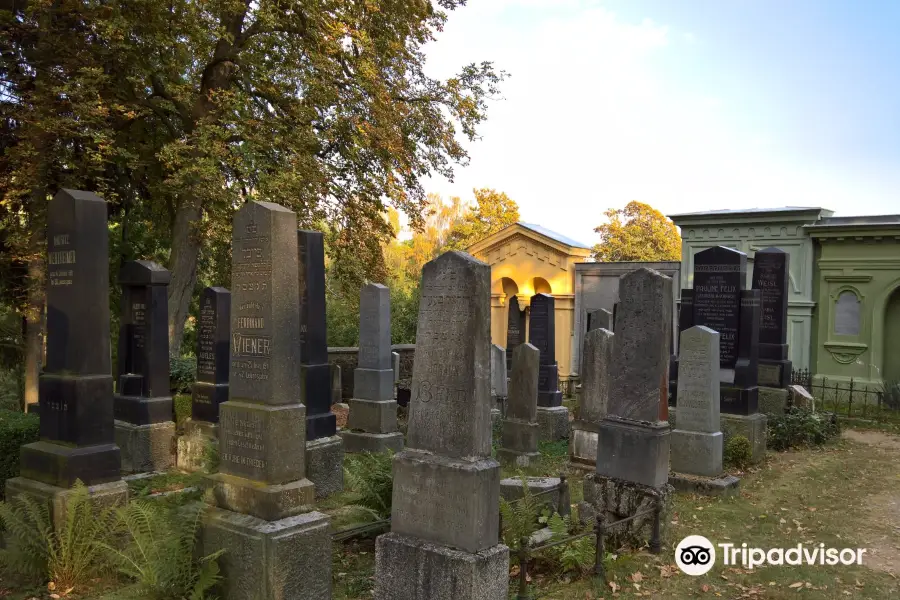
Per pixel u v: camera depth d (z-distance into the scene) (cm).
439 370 592
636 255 4728
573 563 700
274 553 558
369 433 1295
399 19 1920
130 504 656
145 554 566
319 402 1055
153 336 1144
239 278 639
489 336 580
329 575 607
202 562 584
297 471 616
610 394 863
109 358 760
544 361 1614
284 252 614
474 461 561
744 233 2253
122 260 2147
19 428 885
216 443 980
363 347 1336
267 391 604
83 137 1528
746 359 1292
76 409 722
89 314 740
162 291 1160
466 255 589
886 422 1658
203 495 629
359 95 1812
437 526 573
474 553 548
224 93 1658
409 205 2042
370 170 1991
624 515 805
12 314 1795
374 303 1320
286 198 1670
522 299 2955
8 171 1499
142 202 2144
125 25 1541
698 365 1076
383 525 780
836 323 2073
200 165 1573
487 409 578
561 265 2825
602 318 1773
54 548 662
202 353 1198
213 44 1741
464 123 2144
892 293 1997
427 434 597
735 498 1001
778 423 1396
